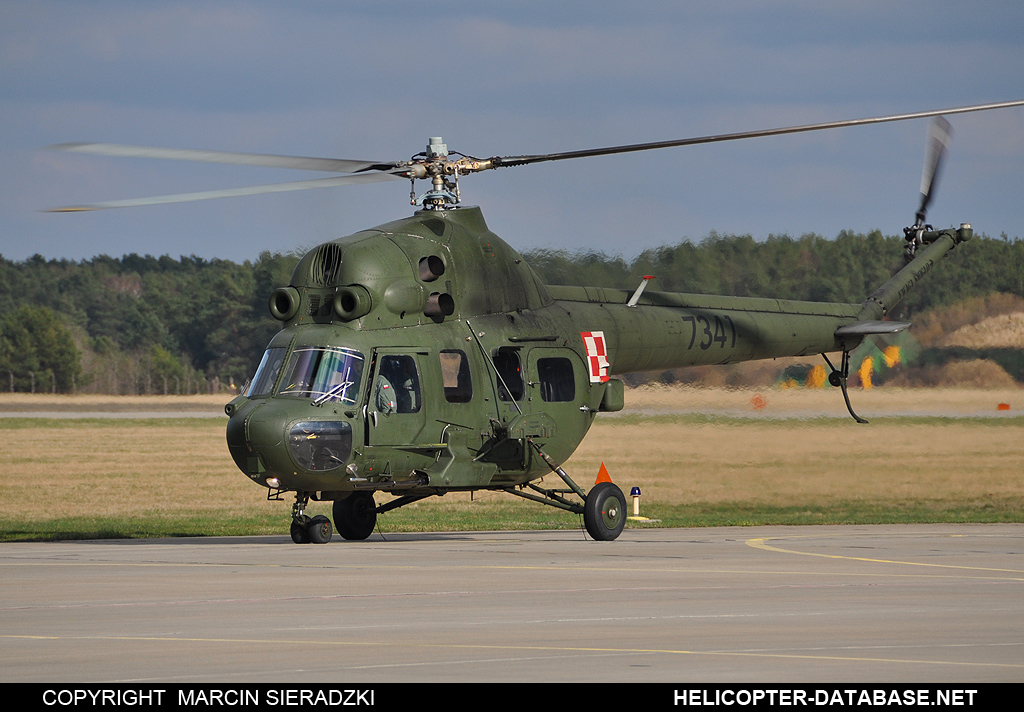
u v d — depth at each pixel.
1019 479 104.25
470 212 58.50
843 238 117.44
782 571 44.25
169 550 52.66
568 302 62.75
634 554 50.75
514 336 57.97
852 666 26.19
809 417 114.25
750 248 117.06
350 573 42.94
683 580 41.22
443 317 55.88
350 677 25.09
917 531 66.88
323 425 51.25
